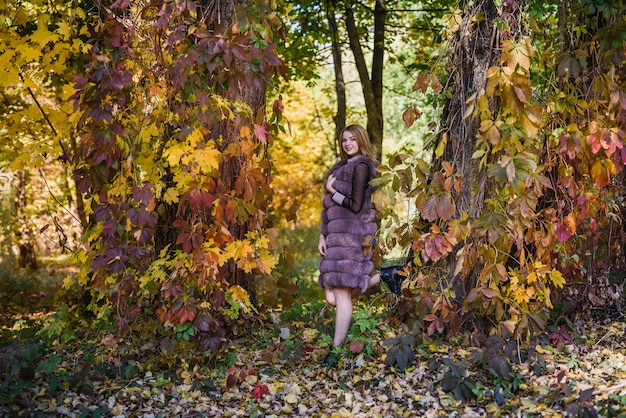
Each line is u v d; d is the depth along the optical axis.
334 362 4.30
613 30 4.08
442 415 3.53
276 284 4.86
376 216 4.25
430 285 4.34
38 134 5.14
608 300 5.35
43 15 4.34
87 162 3.89
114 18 4.08
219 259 4.13
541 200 4.82
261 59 3.90
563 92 4.41
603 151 4.32
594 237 5.07
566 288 5.15
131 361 4.28
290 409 3.71
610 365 4.12
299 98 15.05
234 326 4.80
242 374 4.00
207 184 4.02
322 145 17.00
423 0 8.92
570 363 4.02
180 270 4.10
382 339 4.72
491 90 3.87
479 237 4.27
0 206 12.86
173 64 3.84
